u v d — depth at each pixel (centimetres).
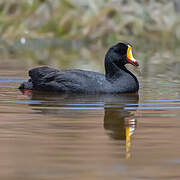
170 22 3466
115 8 3453
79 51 2883
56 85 1390
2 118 1034
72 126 959
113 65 1400
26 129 933
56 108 1152
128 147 805
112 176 652
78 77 1390
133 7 3484
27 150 782
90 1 3506
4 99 1274
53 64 2161
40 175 655
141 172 672
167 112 1112
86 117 1051
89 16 3444
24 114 1079
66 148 796
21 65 2098
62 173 665
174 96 1332
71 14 3444
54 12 3459
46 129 933
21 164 707
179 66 2133
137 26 3394
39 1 3516
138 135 891
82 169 684
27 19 3441
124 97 1315
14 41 3294
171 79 1692
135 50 2948
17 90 1430
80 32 3375
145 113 1100
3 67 2008
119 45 1424
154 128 948
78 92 1370
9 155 754
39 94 1359
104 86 1365
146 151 783
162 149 794
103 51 2884
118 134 895
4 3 3534
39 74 1445
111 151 781
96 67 2056
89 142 835
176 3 3541
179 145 820
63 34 3375
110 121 1010
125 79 1394
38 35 3347
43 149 789
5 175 655
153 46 3192
